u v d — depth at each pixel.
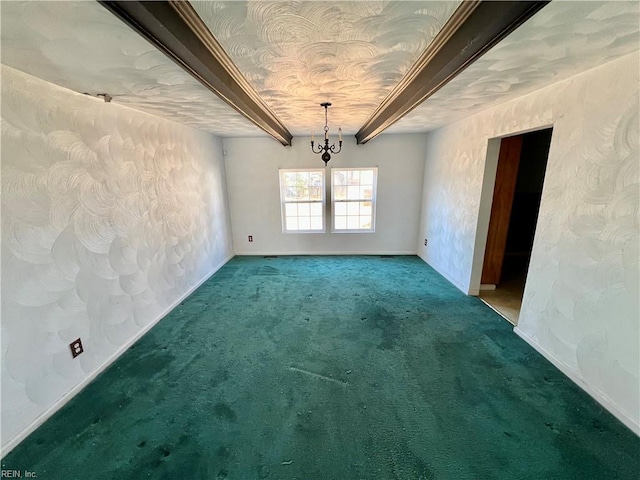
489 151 3.10
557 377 2.11
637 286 1.62
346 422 1.77
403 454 1.57
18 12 1.07
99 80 1.83
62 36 1.28
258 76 1.99
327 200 5.25
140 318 2.74
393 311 3.20
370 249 5.46
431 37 1.46
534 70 1.89
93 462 1.54
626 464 1.49
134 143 2.67
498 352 2.43
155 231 2.99
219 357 2.42
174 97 2.29
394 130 4.57
